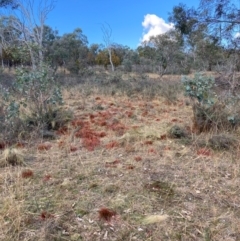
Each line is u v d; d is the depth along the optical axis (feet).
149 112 16.96
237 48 19.20
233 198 6.32
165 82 29.55
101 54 80.38
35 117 12.73
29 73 13.21
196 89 11.87
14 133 11.00
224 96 12.72
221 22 19.77
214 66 22.29
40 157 9.14
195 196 6.46
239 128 10.94
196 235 5.02
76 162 8.70
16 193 6.48
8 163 8.40
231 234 5.03
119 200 6.23
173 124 12.80
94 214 5.74
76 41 56.95
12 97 13.66
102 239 4.97
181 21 20.97
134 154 9.45
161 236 5.02
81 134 11.73
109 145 10.28
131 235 5.06
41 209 5.89
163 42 58.44
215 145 9.70
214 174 7.66
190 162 8.58
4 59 47.75
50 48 50.01
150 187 6.92
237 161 8.44
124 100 22.07
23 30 44.06
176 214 5.71
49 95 13.47
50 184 7.14
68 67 48.39
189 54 50.67
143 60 72.59
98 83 31.45
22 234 5.06
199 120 11.65
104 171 8.00
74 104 19.54
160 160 8.82
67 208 5.95
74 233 5.12
